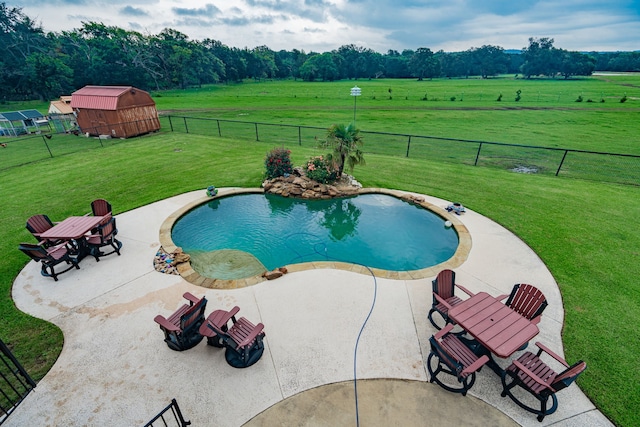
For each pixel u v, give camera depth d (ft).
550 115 127.13
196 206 36.60
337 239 31.32
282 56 542.57
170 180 44.68
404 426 13.93
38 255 22.52
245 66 364.38
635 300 21.53
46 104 176.96
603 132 93.40
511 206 36.04
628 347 17.83
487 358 14.46
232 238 31.45
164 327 16.70
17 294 22.22
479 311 17.11
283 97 204.23
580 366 12.41
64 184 43.57
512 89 249.55
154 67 260.62
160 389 15.55
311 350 17.75
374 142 77.71
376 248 29.68
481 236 29.73
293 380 16.02
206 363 16.94
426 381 16.01
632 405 14.67
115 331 19.06
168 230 30.89
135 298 21.81
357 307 20.95
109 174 47.55
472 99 188.96
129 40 253.03
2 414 14.38
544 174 50.03
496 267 25.23
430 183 43.47
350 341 18.34
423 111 140.97
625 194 39.58
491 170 49.60
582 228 31.07
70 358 17.24
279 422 14.12
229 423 14.05
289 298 21.75
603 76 418.92
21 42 203.51
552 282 23.44
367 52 449.06
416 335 18.80
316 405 14.84
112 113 71.92
